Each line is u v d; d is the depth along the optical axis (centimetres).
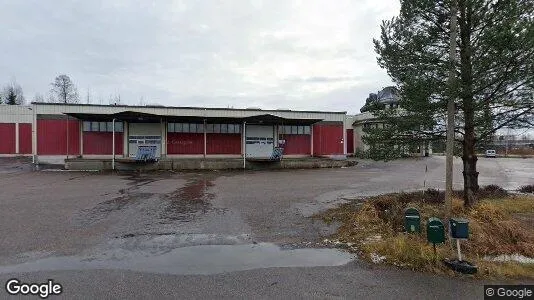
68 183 1391
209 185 1350
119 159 2059
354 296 408
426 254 509
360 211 773
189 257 537
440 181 1474
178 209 875
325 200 999
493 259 513
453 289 427
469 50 697
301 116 2750
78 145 2319
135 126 2420
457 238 490
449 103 666
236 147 2603
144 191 1175
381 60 840
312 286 435
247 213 830
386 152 838
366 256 539
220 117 2353
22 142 2912
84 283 436
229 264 509
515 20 635
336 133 2844
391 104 861
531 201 931
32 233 647
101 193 1123
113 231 670
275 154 2350
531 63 637
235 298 400
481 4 717
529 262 504
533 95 701
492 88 710
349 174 1825
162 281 446
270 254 552
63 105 2311
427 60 741
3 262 505
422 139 826
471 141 815
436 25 793
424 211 774
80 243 595
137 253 552
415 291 421
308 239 629
